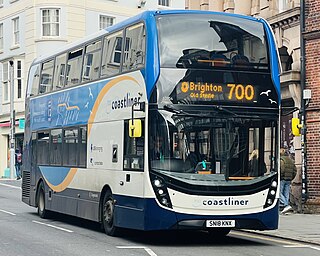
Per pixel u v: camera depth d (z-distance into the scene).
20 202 30.58
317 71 23.58
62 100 21.41
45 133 22.91
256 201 15.44
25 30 54.56
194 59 15.48
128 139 16.30
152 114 15.17
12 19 56.41
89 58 19.50
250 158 15.52
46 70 23.42
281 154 23.41
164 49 15.38
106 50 18.27
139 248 15.16
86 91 19.38
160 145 15.12
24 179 25.36
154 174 15.08
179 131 15.19
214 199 15.16
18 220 22.27
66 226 20.34
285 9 25.98
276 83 15.94
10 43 56.53
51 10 53.19
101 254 14.09
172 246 15.70
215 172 15.26
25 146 25.38
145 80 15.40
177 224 15.01
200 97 15.38
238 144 15.47
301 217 22.28
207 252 14.61
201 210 15.09
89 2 54.44
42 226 20.28
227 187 15.24
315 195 23.50
